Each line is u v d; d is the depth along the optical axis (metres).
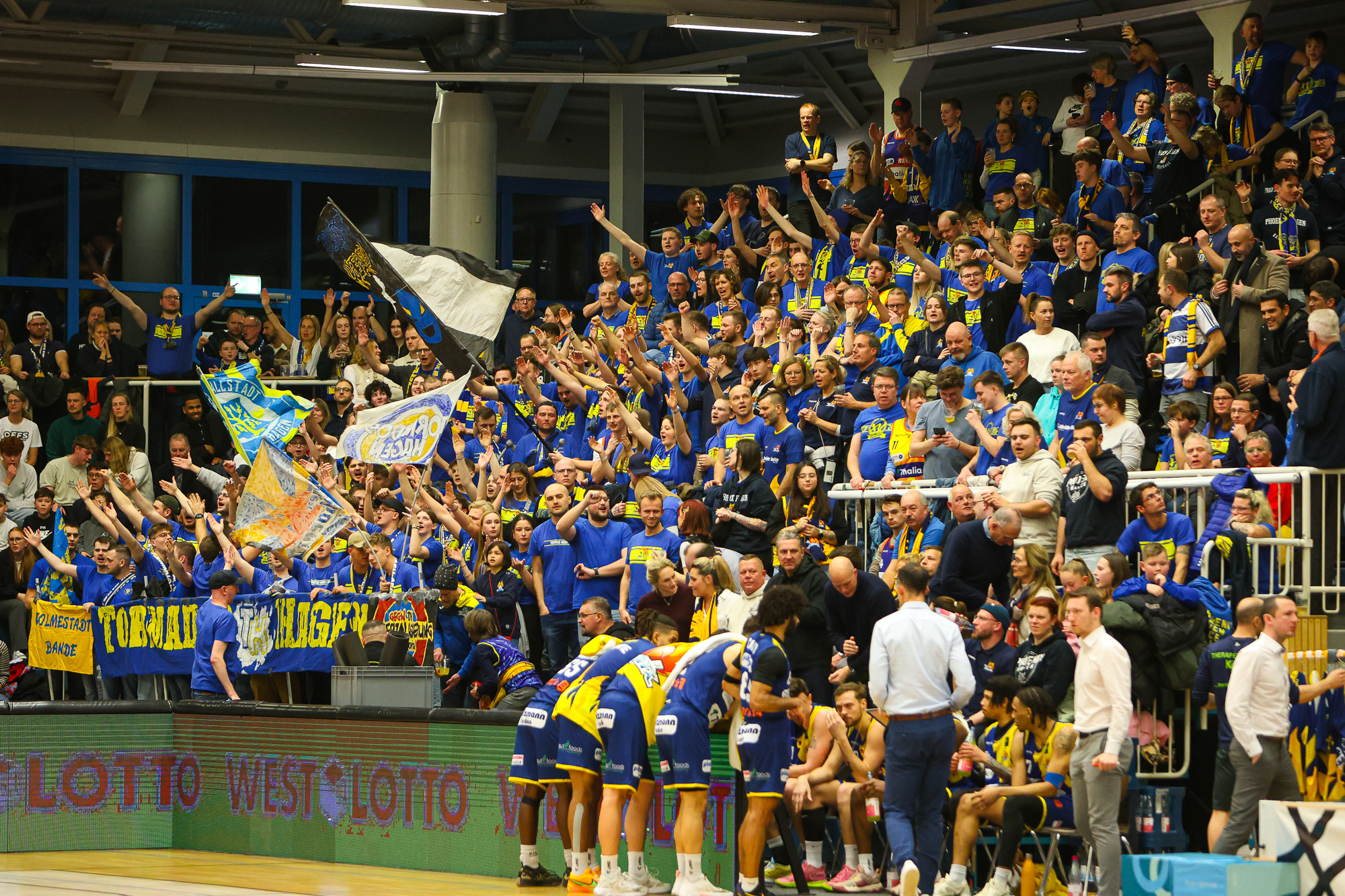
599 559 36.84
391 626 34.19
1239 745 24.83
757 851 25.53
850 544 34.81
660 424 44.06
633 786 26.78
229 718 34.72
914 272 44.66
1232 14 46.28
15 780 34.91
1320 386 28.89
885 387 36.88
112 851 35.03
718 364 42.50
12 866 32.34
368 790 32.28
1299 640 28.05
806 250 48.56
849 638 28.61
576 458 45.75
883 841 27.45
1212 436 33.09
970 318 40.56
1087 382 32.97
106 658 40.00
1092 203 42.88
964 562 28.83
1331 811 22.81
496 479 42.31
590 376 46.28
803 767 27.17
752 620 27.23
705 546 32.38
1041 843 26.11
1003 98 49.59
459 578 35.28
